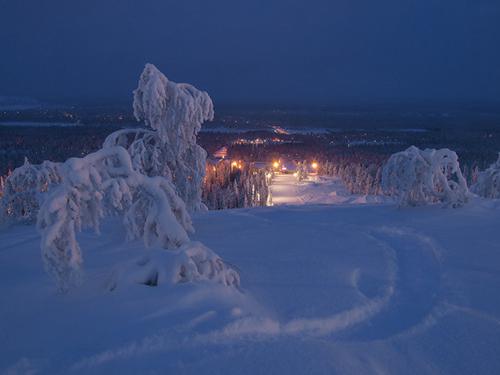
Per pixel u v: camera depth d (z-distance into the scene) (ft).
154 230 24.88
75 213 18.69
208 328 14.84
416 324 17.26
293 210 47.78
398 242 31.91
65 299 18.33
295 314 17.46
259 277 22.77
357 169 219.00
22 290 19.74
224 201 190.08
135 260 19.66
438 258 26.71
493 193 55.83
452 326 17.11
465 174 186.29
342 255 27.63
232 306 16.93
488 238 31.01
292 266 24.88
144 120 40.06
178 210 26.55
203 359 13.29
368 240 31.99
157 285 17.90
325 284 21.61
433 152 43.16
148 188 24.08
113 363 12.98
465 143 525.75
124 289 17.61
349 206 50.83
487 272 23.66
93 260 25.59
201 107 40.70
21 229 39.14
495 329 16.80
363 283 22.38
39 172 42.37
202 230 35.53
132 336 14.15
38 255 26.91
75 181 18.53
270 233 34.35
